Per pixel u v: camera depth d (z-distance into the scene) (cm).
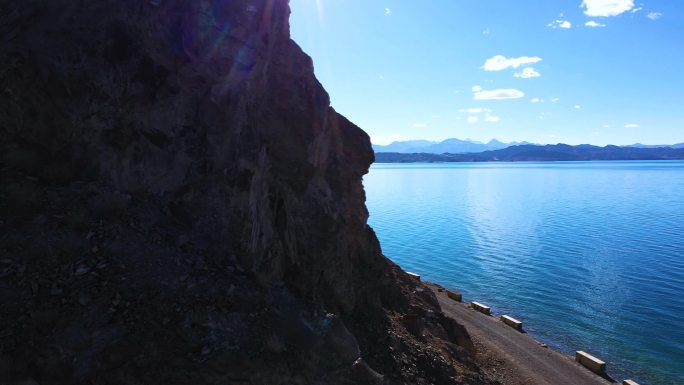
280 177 1373
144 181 1033
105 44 1025
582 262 5850
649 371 2859
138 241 912
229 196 1055
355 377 981
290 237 1324
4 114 945
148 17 1078
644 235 7694
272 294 993
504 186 19625
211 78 1127
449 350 1742
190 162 1070
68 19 1011
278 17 1369
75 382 670
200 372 734
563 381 2375
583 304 4175
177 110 1079
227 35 1164
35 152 966
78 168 988
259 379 778
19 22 991
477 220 9919
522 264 5816
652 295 4419
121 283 815
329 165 1653
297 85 1439
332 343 988
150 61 1066
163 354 738
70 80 988
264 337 849
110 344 715
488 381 1666
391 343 1423
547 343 3266
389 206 12962
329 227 1484
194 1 1123
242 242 1042
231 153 1097
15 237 823
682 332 3497
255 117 1235
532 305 4159
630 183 19912
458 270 5562
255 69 1230
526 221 9681
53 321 714
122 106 1029
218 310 842
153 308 795
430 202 13825
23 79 957
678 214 10156
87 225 896
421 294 2305
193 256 945
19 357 660
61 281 781
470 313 3438
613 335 3447
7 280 753
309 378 875
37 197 898
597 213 10681
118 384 688
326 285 1446
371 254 1953
